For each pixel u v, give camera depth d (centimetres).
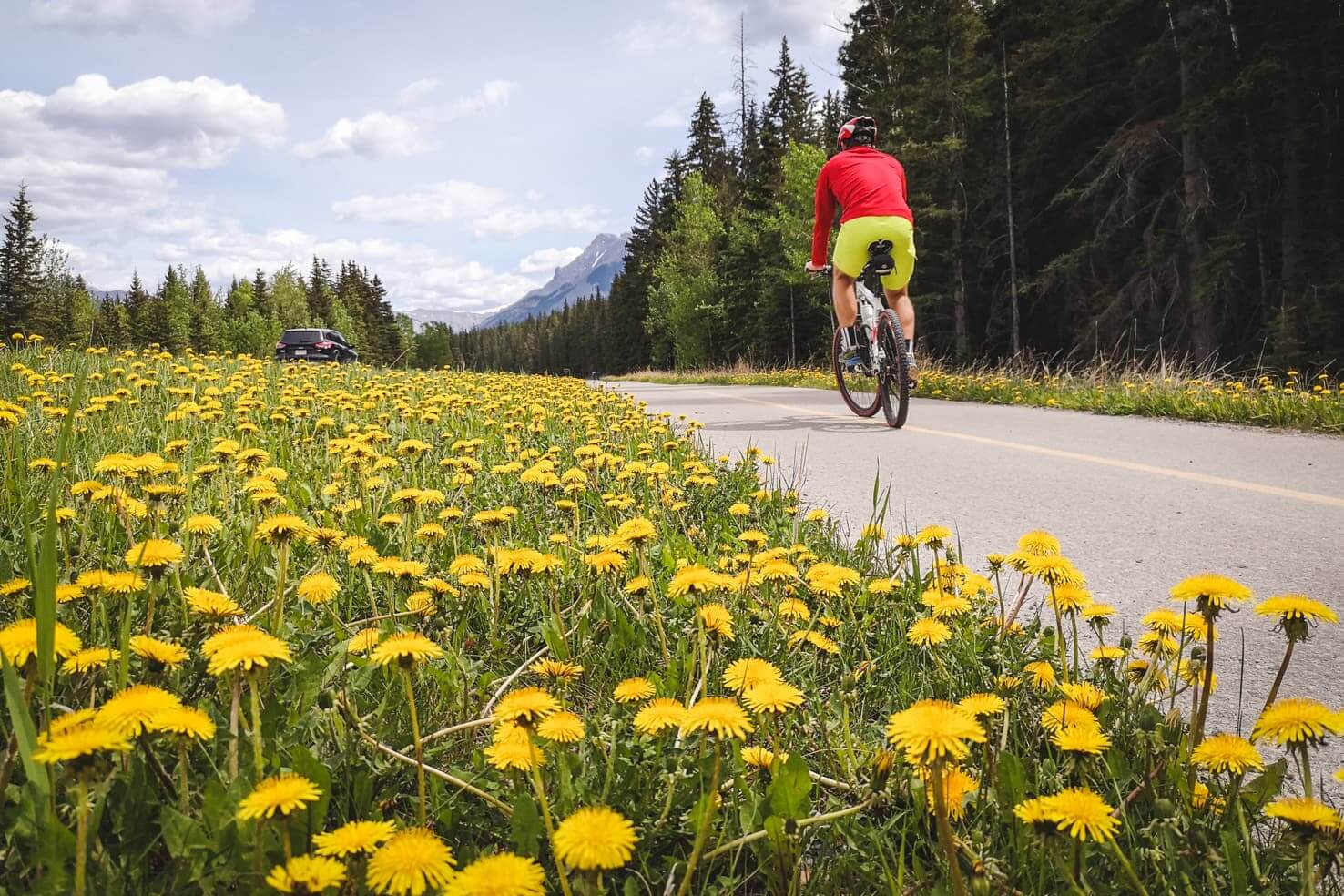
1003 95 2277
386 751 130
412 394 786
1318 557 289
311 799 91
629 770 130
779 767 119
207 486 294
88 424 423
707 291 5019
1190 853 108
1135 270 1789
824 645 175
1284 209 1552
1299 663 202
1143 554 299
